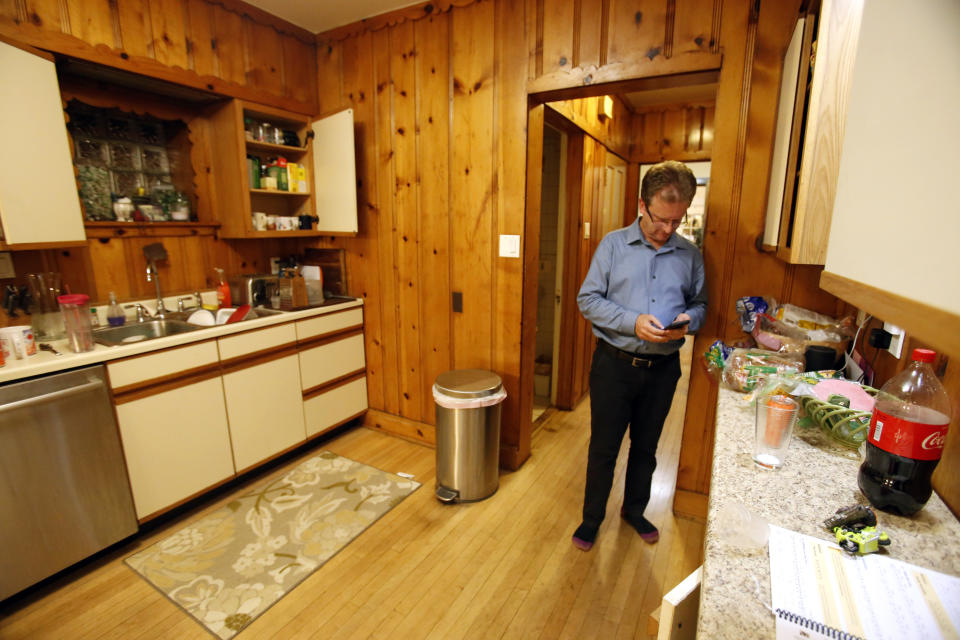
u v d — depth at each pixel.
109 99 2.21
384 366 3.01
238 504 2.25
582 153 3.05
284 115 2.71
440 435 2.26
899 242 0.58
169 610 1.64
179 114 2.48
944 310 0.43
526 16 2.13
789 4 1.63
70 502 1.72
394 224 2.75
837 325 1.59
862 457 1.04
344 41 2.74
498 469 2.38
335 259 3.05
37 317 1.95
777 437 1.03
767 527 0.80
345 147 2.66
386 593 1.72
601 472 1.88
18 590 1.61
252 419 2.38
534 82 2.17
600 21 1.96
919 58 0.54
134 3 2.05
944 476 0.91
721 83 1.78
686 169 1.59
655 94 3.96
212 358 2.16
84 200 2.18
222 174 2.60
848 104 0.92
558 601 1.68
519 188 2.31
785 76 1.55
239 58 2.47
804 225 1.08
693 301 1.83
